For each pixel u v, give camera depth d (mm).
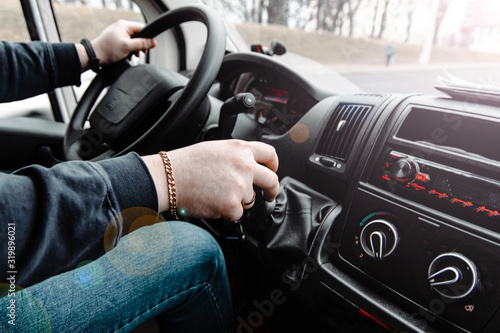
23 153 1262
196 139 860
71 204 318
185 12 839
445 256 542
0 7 1408
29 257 294
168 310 634
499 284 500
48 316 472
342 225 694
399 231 603
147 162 383
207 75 709
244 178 403
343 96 840
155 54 1605
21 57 754
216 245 652
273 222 771
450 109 612
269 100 1109
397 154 633
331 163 748
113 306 514
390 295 614
